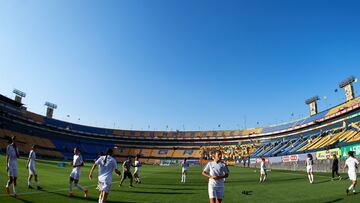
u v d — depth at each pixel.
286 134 90.56
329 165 36.06
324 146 53.50
